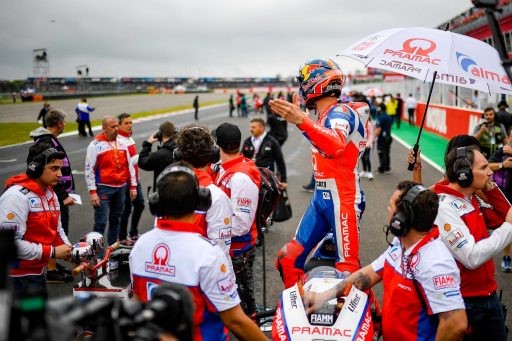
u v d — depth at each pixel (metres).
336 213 3.55
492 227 3.25
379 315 3.13
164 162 5.96
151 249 2.36
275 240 7.11
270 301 4.97
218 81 145.62
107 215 6.22
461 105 18.44
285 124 10.04
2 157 15.74
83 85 104.62
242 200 3.82
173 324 1.58
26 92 61.97
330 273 3.20
